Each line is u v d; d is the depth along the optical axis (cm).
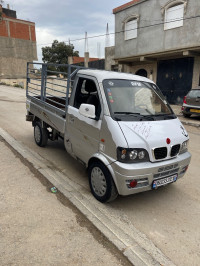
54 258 250
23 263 240
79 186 413
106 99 358
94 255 260
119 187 321
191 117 1230
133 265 250
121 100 372
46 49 4006
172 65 1650
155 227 324
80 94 421
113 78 398
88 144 381
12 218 309
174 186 451
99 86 375
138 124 343
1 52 4475
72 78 443
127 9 1750
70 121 430
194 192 430
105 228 302
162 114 403
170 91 1692
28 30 4822
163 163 335
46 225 301
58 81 527
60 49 3928
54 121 495
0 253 250
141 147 319
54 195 375
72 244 273
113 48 2150
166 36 1502
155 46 1583
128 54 1814
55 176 438
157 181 334
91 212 332
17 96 1867
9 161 491
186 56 1520
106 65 2270
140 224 328
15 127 799
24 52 4831
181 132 378
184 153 384
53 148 609
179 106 1603
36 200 355
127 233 304
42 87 547
